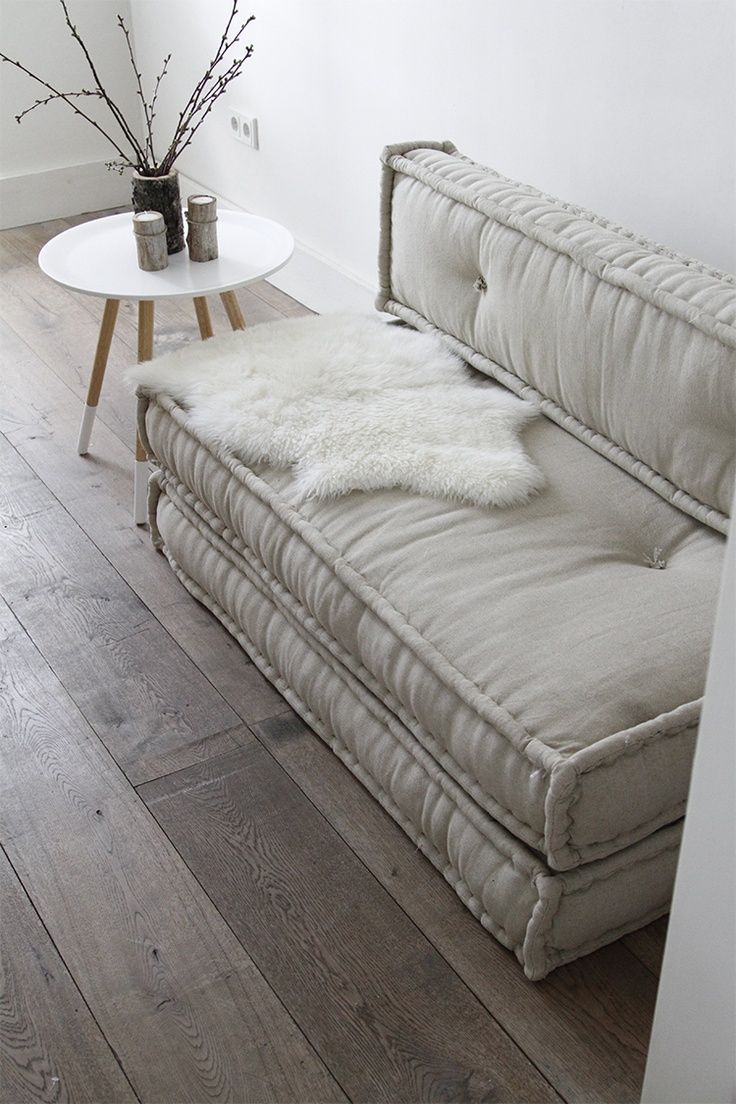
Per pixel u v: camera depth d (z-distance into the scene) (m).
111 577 2.48
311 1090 1.54
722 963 1.25
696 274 1.87
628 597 1.70
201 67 3.76
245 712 2.14
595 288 1.97
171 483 2.38
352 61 3.07
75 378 3.21
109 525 2.64
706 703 1.15
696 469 1.84
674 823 1.62
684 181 2.29
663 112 2.28
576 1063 1.56
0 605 2.40
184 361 2.34
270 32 3.34
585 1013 1.62
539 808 1.51
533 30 2.50
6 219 4.13
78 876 1.83
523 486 1.92
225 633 2.33
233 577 2.22
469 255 2.26
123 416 3.04
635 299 1.90
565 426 2.11
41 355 3.32
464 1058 1.57
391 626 1.74
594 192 2.51
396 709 1.80
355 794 1.97
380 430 2.06
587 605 1.69
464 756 1.63
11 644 2.29
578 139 2.50
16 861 1.85
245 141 3.67
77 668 2.24
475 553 1.81
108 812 1.94
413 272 2.41
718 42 2.12
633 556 1.86
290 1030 1.61
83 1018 1.62
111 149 4.25
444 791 1.75
